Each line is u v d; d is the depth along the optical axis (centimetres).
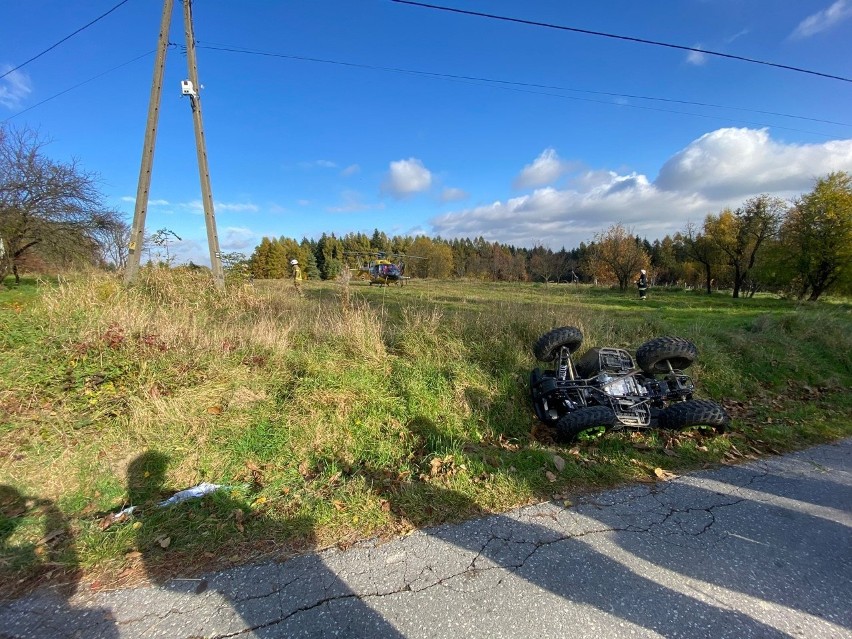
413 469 380
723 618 211
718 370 703
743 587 233
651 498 332
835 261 2270
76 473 339
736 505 323
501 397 535
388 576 239
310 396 462
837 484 362
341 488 337
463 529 286
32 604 221
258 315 720
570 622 206
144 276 819
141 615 213
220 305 755
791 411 568
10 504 303
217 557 258
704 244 3009
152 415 404
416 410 477
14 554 256
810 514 312
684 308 1619
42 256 1922
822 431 496
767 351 802
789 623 209
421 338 659
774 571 247
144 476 347
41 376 424
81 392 419
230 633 201
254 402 445
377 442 416
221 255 962
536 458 394
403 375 543
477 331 706
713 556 260
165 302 725
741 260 2873
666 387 504
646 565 250
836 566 253
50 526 285
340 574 241
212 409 424
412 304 1075
